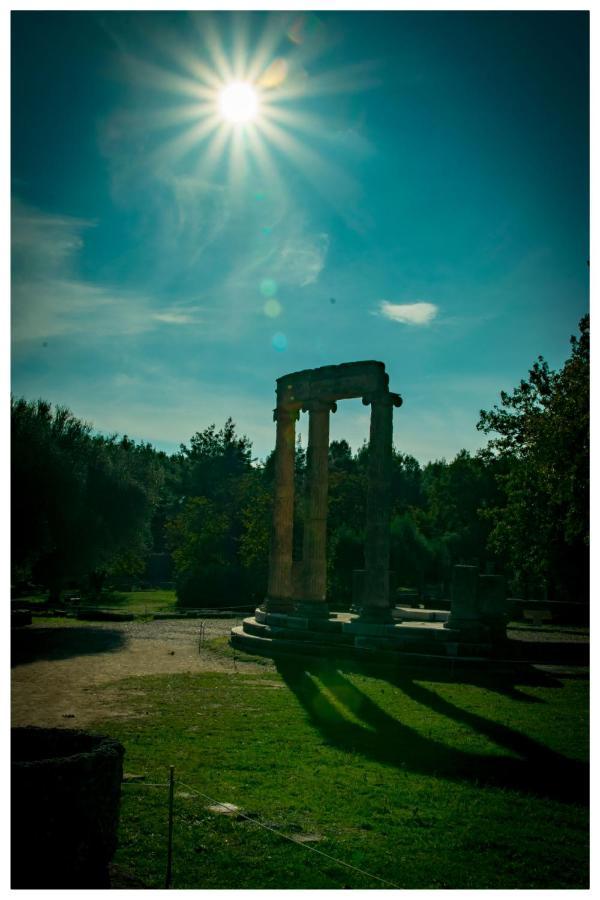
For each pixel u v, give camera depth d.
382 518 27.22
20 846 7.07
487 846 9.47
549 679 22.72
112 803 7.90
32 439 40.38
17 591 62.16
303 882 8.11
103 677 22.02
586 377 31.16
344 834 9.69
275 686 20.77
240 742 14.23
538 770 12.98
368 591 27.17
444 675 22.92
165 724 15.60
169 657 26.70
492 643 25.92
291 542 32.22
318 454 30.27
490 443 45.81
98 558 45.78
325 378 30.00
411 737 15.16
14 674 22.41
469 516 73.88
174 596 64.50
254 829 9.62
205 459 99.44
